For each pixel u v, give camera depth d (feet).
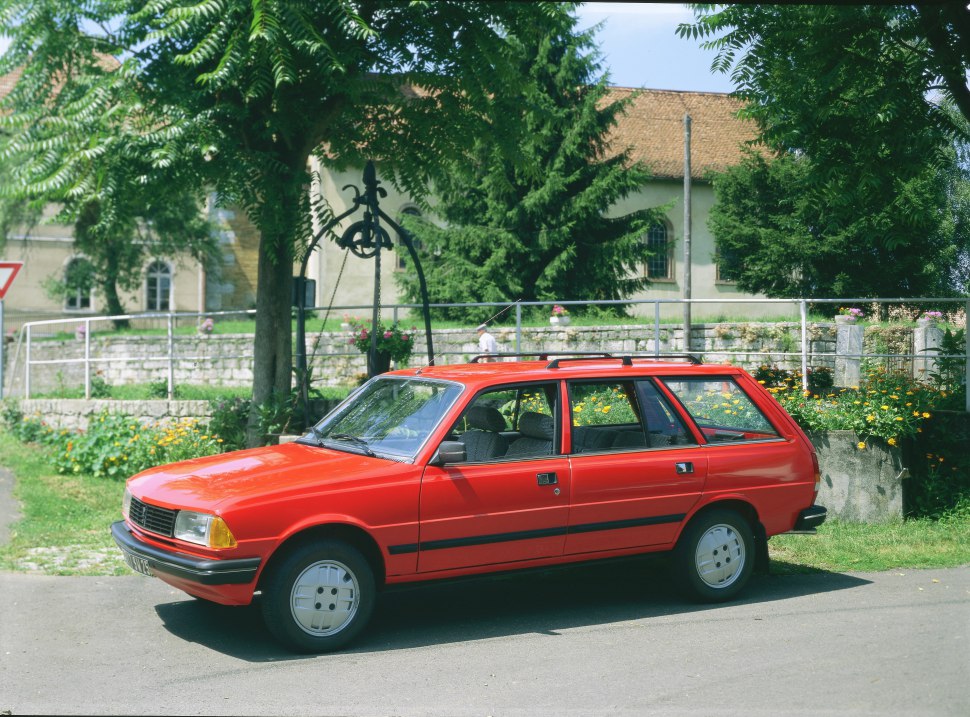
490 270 88.12
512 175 87.66
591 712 14.84
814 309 98.02
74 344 79.71
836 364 54.85
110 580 23.97
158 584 23.68
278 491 18.11
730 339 71.26
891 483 32.83
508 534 20.02
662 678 16.60
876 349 69.82
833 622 20.58
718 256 103.81
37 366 77.36
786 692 15.78
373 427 21.30
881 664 17.37
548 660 17.76
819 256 96.17
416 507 19.06
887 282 96.27
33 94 35.68
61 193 34.47
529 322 87.40
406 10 34.40
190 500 18.30
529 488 20.22
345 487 18.56
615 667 17.29
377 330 41.65
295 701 15.40
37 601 21.85
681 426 22.59
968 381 34.81
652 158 118.01
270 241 36.47
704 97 131.13
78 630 19.61
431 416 20.45
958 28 35.40
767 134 39.34
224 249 128.06
